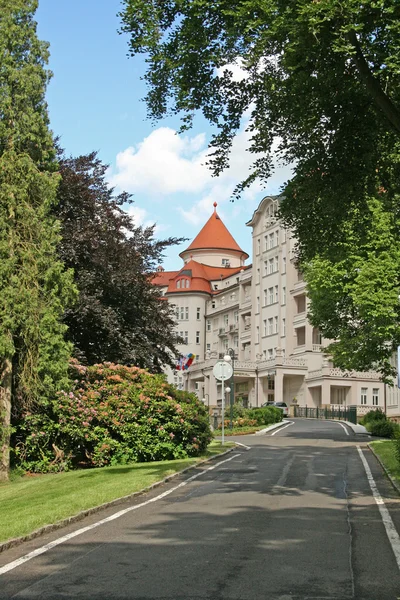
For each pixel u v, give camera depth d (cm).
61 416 1948
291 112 1361
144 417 2030
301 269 3384
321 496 1302
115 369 2125
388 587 648
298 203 1477
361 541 864
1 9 2002
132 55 1288
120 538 890
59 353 1878
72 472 1839
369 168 1413
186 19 1215
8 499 1381
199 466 1908
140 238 2728
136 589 634
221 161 1480
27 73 1984
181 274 10438
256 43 1162
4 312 1803
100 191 2609
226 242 11438
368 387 6988
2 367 1859
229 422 4456
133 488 1373
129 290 2559
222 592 624
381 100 1201
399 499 1261
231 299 9462
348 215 1497
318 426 4631
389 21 1088
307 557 772
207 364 8288
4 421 1842
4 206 1897
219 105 1406
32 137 1959
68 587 642
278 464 1959
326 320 3359
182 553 791
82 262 2456
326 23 1103
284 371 7069
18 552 816
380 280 2844
